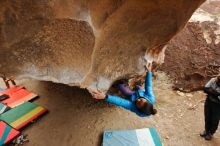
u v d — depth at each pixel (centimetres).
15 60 324
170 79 660
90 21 307
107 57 343
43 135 528
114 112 576
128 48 354
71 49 328
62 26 310
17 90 641
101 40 324
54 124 551
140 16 321
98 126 544
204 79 636
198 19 724
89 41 320
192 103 600
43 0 285
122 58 360
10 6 283
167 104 597
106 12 304
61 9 294
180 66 667
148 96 366
